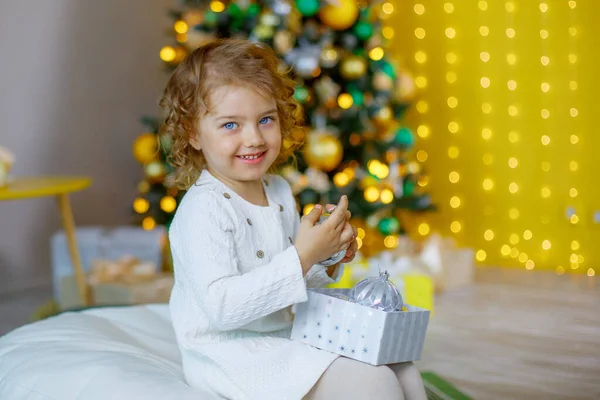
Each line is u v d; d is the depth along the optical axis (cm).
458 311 301
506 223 427
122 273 290
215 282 120
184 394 120
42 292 363
